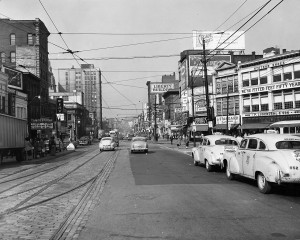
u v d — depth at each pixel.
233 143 18.39
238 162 13.52
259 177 11.59
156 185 13.44
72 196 11.59
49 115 68.56
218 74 51.72
